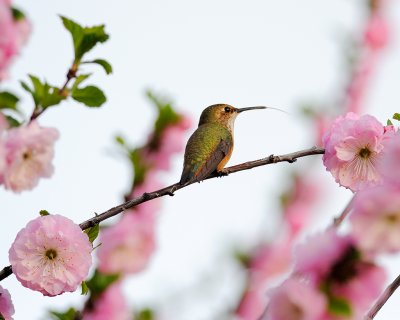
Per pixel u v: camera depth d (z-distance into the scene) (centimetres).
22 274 784
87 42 775
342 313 534
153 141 1215
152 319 964
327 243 548
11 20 663
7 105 679
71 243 795
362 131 857
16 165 698
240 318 941
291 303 548
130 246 1170
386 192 548
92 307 1023
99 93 745
